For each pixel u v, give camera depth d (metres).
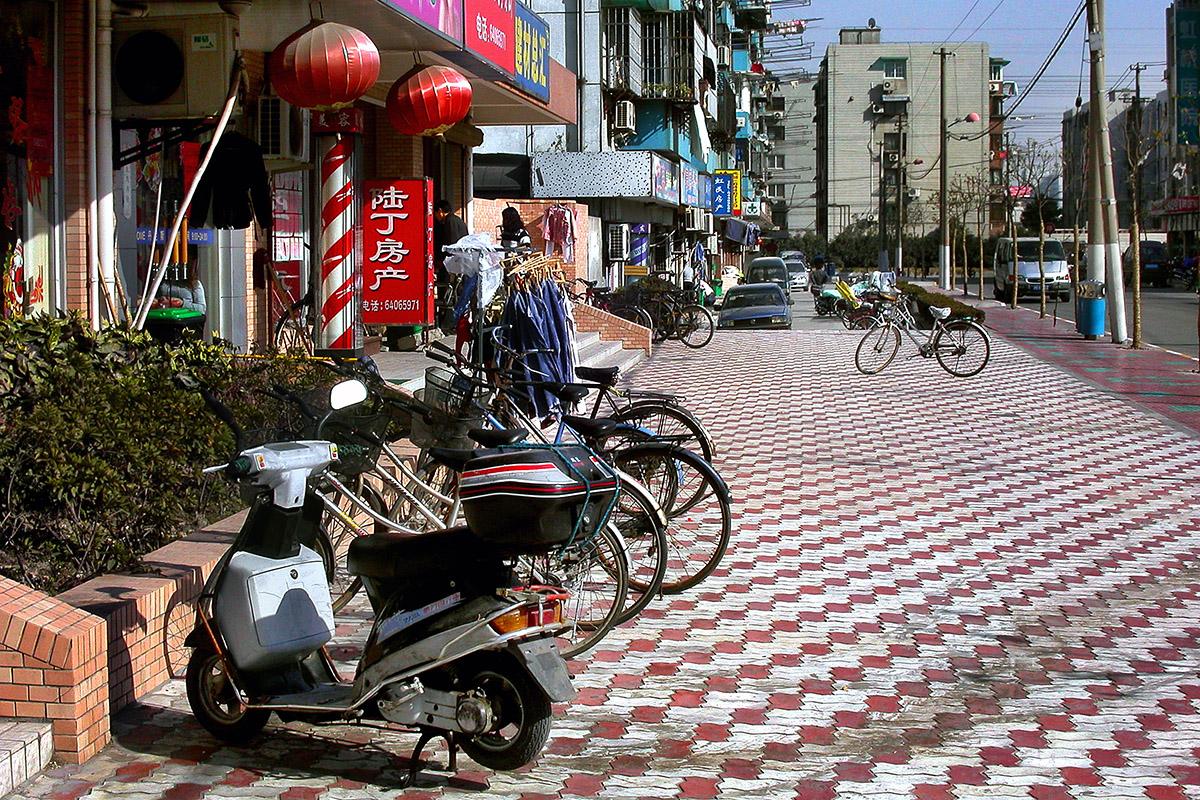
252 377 7.25
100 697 4.46
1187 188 55.59
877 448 11.51
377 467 6.00
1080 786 4.27
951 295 49.81
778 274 40.50
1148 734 4.77
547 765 4.44
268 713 4.50
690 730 4.79
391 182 12.41
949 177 87.94
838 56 90.06
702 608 6.44
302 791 4.17
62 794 4.09
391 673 4.23
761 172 84.19
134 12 8.47
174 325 9.52
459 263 8.45
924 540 7.95
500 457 4.33
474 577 4.27
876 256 85.75
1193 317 33.12
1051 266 42.50
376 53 8.76
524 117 18.19
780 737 4.72
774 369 18.30
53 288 8.42
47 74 8.27
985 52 89.25
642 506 6.05
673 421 8.36
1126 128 45.53
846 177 91.19
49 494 5.47
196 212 9.51
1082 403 14.84
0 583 4.54
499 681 4.18
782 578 7.01
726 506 6.75
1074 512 8.81
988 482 9.91
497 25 13.42
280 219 13.43
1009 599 6.63
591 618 5.78
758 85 79.50
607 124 31.12
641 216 33.12
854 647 5.82
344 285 10.11
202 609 4.52
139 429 5.78
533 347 8.66
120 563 5.44
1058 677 5.43
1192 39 49.62
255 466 4.38
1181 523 8.48
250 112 11.58
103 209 8.46
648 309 22.84
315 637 4.56
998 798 4.17
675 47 33.69
